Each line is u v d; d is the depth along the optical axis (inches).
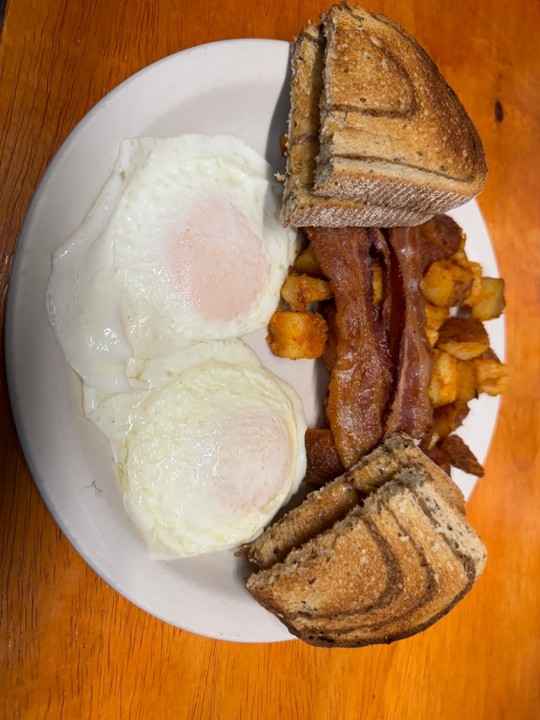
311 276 12.8
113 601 11.6
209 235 11.2
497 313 14.7
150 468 10.9
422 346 13.2
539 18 17.8
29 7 10.8
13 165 10.6
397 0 15.0
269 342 12.9
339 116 10.5
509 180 17.0
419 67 11.6
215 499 11.3
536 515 17.3
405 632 11.8
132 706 11.8
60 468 10.1
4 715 10.7
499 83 16.8
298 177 11.2
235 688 12.9
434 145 11.3
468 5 16.3
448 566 11.6
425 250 13.8
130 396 10.8
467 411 14.3
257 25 13.1
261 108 12.2
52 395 10.1
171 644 12.2
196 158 11.4
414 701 15.2
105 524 10.5
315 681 13.9
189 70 11.2
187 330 11.3
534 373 17.4
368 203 11.5
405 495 11.5
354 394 12.7
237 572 12.1
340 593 11.2
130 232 10.6
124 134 10.7
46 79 10.9
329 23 11.0
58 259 10.1
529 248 17.3
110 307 10.4
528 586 17.2
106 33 11.5
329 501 12.1
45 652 11.0
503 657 16.7
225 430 11.4
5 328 9.8
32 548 10.9
